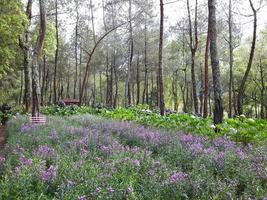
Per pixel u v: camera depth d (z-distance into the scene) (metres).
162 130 13.87
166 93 74.56
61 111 28.62
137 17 40.72
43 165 6.84
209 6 15.59
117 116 24.05
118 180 6.43
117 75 63.69
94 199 5.38
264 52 47.97
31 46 27.34
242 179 6.71
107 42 54.38
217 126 13.11
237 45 42.12
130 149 9.35
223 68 53.47
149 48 54.91
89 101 75.44
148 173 6.77
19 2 21.31
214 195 5.53
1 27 20.62
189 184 6.05
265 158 8.09
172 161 8.34
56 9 37.41
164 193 5.84
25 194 5.48
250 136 11.61
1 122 24.42
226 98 57.97
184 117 17.50
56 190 5.89
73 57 58.28
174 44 56.28
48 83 59.69
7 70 33.06
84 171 6.52
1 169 7.08
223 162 7.59
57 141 10.33
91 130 12.75
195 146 9.38
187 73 60.09
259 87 51.41
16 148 8.94
